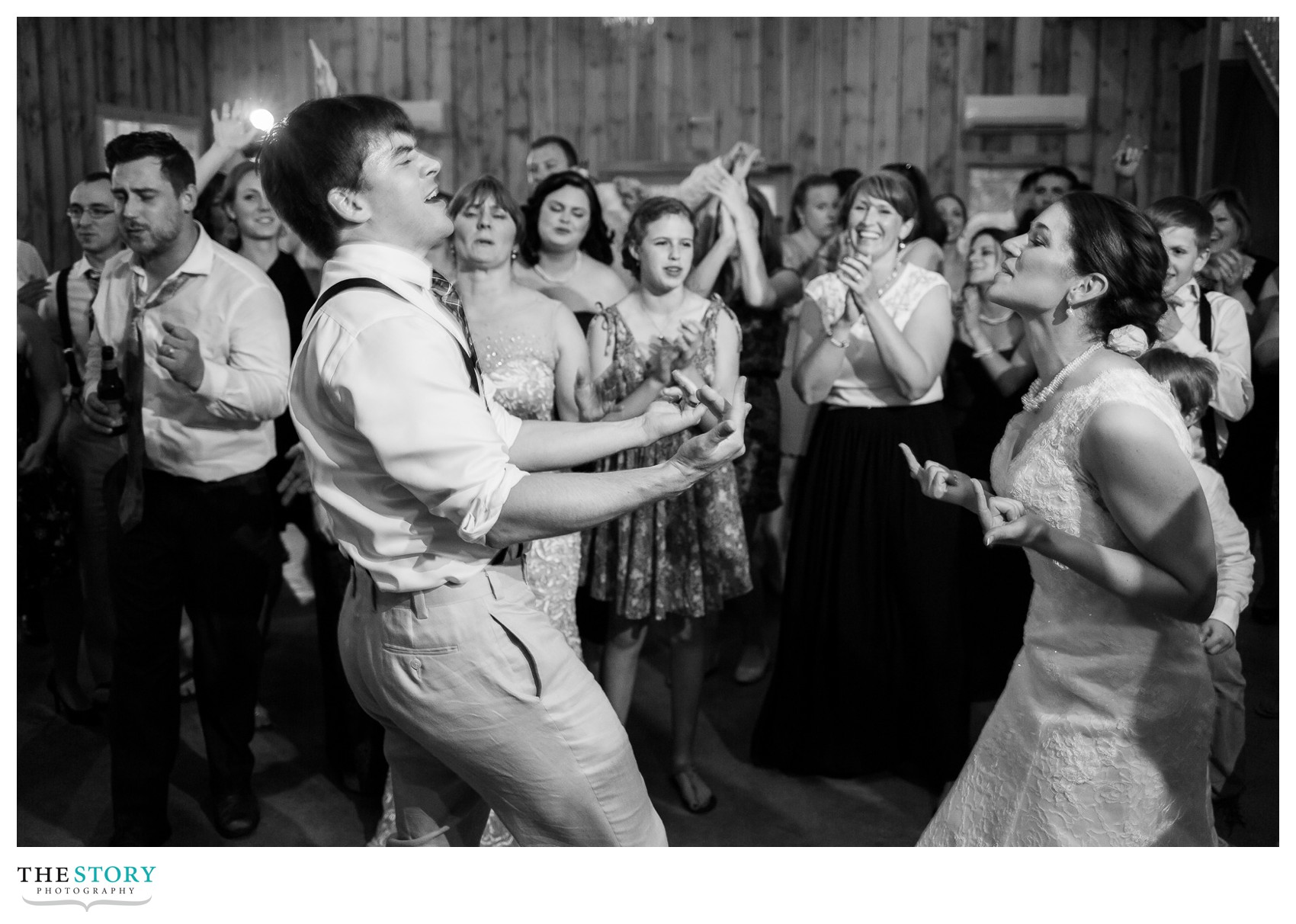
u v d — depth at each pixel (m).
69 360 3.23
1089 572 1.60
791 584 3.12
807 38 7.28
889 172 2.98
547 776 1.69
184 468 2.63
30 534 3.22
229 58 7.61
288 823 2.86
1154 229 1.73
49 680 3.48
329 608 2.97
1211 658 2.62
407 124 1.65
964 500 1.69
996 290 1.79
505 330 2.81
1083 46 7.09
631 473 1.52
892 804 2.97
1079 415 1.66
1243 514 3.97
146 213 2.52
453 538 1.60
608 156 7.48
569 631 2.72
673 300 3.00
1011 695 1.85
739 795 3.03
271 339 2.64
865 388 3.02
